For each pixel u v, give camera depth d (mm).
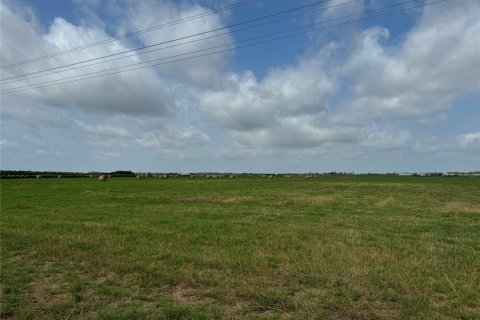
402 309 7160
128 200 32500
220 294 8125
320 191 45500
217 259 10930
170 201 31594
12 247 12922
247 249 12555
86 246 12953
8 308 7441
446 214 22828
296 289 8344
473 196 39062
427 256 11367
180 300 7949
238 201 31344
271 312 7164
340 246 12820
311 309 7211
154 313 7203
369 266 10125
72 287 8633
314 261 10664
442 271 9641
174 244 13477
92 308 7570
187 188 50594
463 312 6969
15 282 9117
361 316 6926
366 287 8383
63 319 7055
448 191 47344
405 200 33125
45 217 21062
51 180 77625
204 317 6941
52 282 9211
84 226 17484
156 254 11820
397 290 8219
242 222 19078
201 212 23469
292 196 36625
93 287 8781
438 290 8234
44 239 14094
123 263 10555
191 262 10695
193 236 14969
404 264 10320
